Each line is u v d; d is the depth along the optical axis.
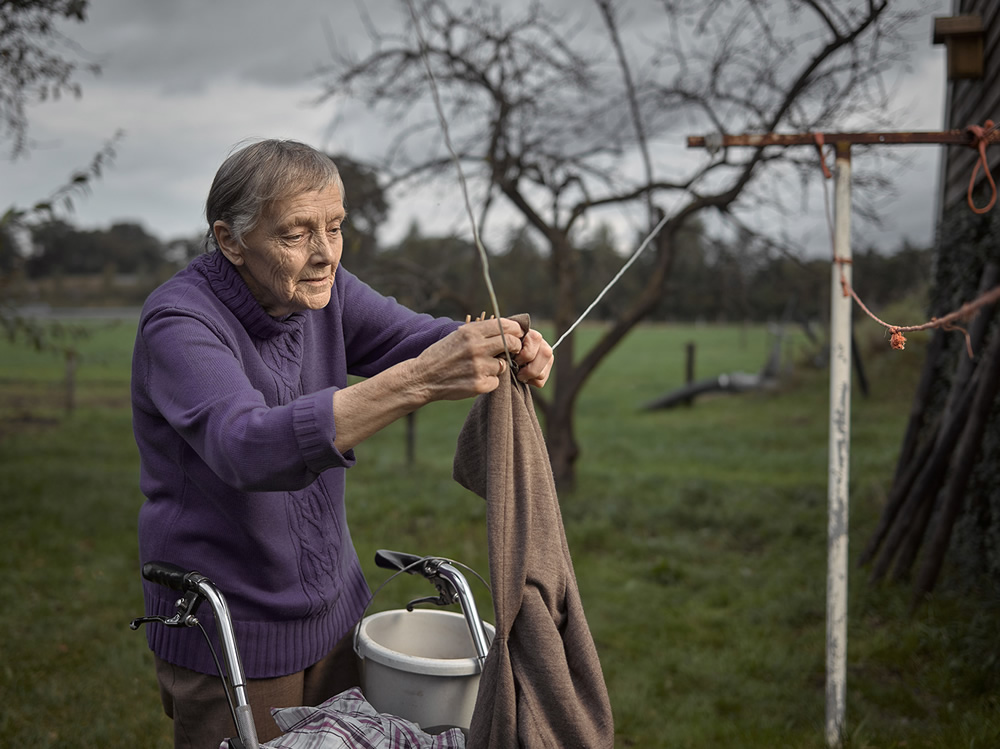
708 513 7.20
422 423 14.47
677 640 4.56
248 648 1.59
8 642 4.23
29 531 6.36
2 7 4.83
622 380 23.75
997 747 3.06
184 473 1.58
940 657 3.92
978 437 4.30
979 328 4.63
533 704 1.28
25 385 19.31
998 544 4.21
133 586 5.29
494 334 1.28
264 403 1.36
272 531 1.59
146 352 1.50
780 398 16.66
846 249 3.00
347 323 1.86
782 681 3.96
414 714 1.57
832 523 3.16
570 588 1.39
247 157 1.45
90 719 3.40
